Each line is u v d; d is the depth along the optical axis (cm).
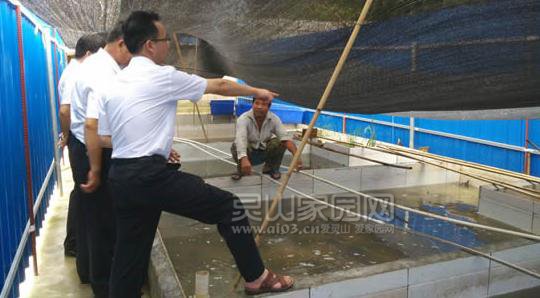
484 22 234
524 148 623
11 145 335
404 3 250
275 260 389
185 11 351
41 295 344
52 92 598
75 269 387
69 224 403
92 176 292
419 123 799
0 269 286
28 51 454
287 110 1011
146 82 235
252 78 464
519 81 257
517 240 377
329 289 297
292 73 370
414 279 324
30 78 457
